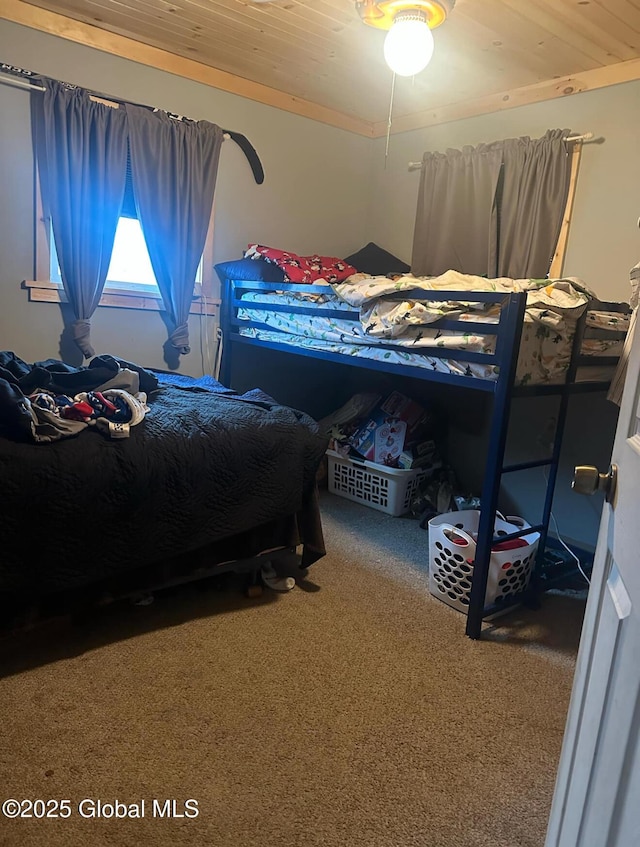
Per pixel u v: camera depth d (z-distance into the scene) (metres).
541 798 1.40
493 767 1.48
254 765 1.44
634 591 0.70
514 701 1.74
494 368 1.97
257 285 3.08
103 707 1.60
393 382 3.80
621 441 0.87
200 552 2.06
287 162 3.56
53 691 1.65
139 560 1.85
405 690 1.76
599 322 2.26
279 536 2.28
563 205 2.91
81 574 1.73
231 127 3.29
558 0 2.18
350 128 3.80
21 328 2.79
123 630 1.97
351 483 3.44
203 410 2.17
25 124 2.66
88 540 1.72
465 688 1.79
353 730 1.58
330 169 3.77
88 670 1.75
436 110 3.49
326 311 2.59
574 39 2.49
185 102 3.10
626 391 0.89
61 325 2.89
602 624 0.87
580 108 2.87
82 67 2.76
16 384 1.89
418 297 2.14
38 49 2.63
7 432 1.66
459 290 2.08
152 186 2.98
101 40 2.78
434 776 1.44
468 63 2.80
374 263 3.77
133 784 1.36
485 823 1.32
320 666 1.85
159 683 1.71
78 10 2.61
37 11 2.60
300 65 3.03
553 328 2.02
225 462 1.99
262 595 2.27
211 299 3.39
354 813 1.32
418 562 2.65
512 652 2.00
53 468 1.64
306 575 2.46
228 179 3.34
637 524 0.71
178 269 3.14
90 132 2.77
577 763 0.90
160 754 1.45
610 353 2.38
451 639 2.05
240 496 2.05
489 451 1.99
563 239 2.95
